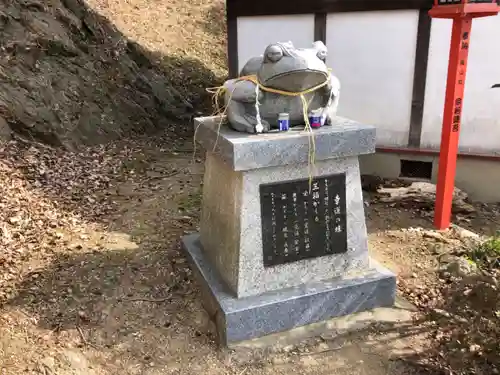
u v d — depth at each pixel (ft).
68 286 14.80
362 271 14.30
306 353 12.78
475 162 21.71
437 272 15.75
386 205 21.12
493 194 21.91
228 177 13.41
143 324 13.58
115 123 28.96
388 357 12.62
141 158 26.20
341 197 13.64
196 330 13.48
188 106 35.50
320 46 13.29
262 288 13.28
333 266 13.96
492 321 11.64
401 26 21.30
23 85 25.73
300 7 22.30
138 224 18.83
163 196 21.48
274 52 12.22
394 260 16.69
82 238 17.58
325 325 13.48
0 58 25.90
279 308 12.97
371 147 13.38
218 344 13.03
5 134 23.53
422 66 21.43
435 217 18.88
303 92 12.91
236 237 12.94
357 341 13.16
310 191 13.25
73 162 24.06
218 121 14.51
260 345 12.85
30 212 18.90
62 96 27.20
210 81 40.45
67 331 13.12
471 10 16.07
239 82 13.28
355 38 22.15
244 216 12.69
